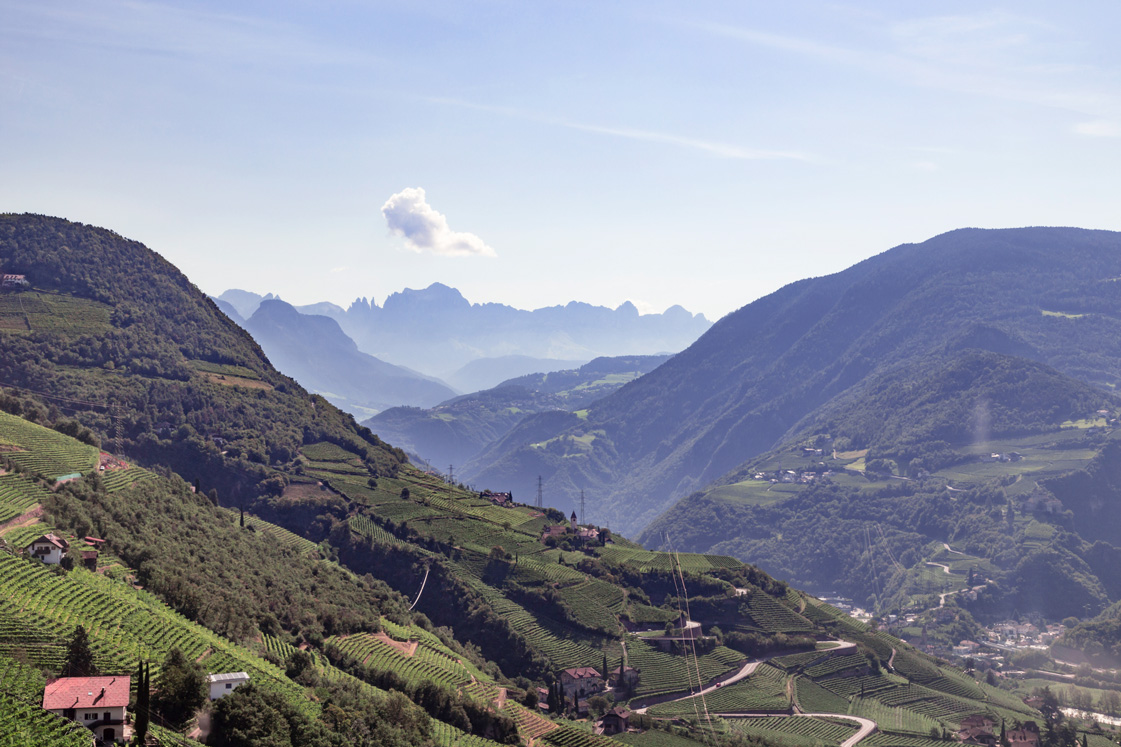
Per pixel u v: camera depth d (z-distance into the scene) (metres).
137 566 181.75
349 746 142.75
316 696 159.88
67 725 110.94
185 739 123.62
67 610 146.12
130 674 134.12
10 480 196.00
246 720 130.62
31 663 127.62
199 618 170.75
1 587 144.75
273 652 175.12
